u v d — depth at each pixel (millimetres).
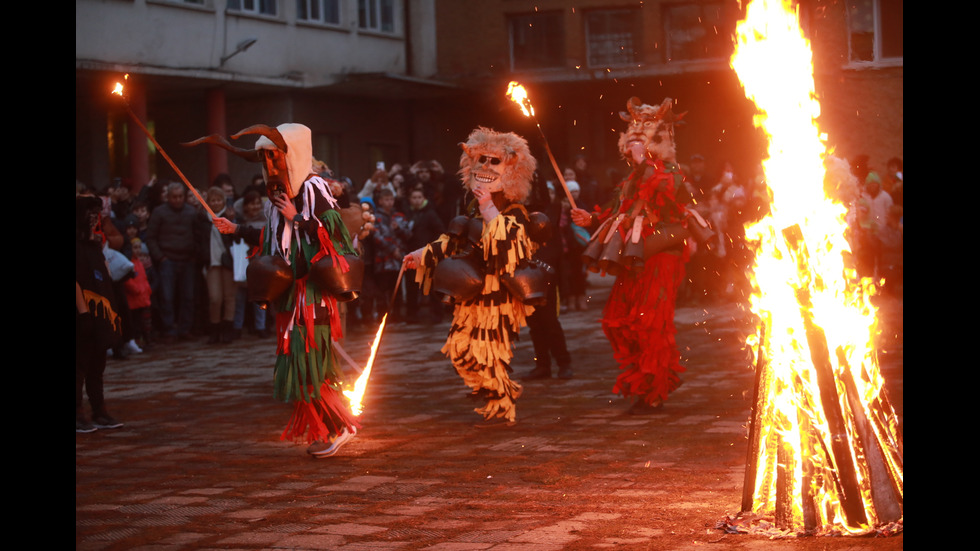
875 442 4387
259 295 6441
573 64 24812
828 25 21391
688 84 23375
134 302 12430
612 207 7699
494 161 7156
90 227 7492
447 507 5176
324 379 6520
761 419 4562
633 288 7457
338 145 23953
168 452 6836
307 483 5836
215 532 4887
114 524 5062
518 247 7066
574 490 5410
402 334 13469
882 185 17609
